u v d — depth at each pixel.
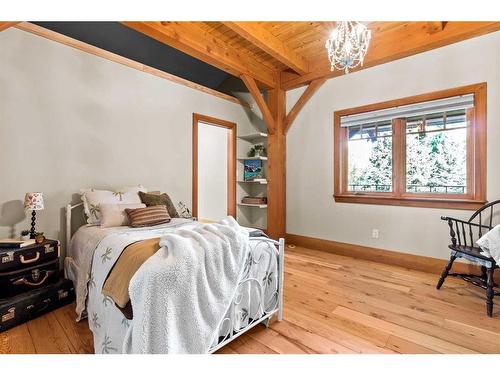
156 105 3.34
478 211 2.44
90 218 2.41
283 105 4.09
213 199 5.29
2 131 2.18
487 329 1.79
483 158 2.56
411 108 3.00
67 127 2.56
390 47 2.93
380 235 3.25
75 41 2.60
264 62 3.66
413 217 3.01
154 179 3.32
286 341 1.65
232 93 4.95
